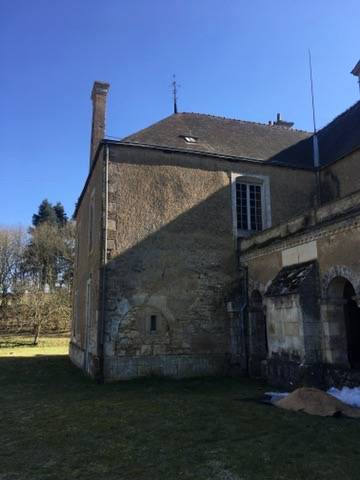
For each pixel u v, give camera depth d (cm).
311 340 948
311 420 688
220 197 1365
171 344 1216
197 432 635
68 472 489
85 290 1550
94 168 1451
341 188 1397
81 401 894
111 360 1152
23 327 3388
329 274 948
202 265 1297
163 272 1248
